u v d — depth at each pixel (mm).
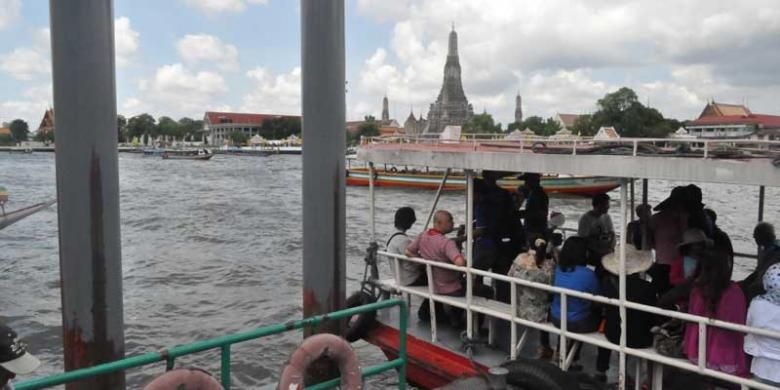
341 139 7023
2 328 3363
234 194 47344
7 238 26609
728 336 5078
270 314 14633
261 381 10688
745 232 23000
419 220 29391
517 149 7023
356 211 34875
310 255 7027
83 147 5574
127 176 70875
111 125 5734
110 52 5730
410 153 7293
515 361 6051
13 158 132500
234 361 11430
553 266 6449
